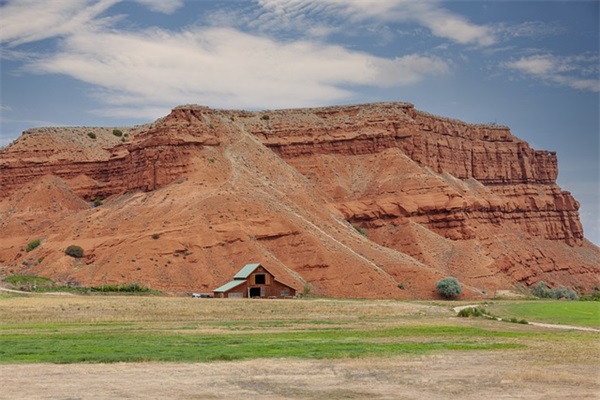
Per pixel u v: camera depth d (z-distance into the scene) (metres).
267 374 41.22
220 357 46.75
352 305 117.75
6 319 83.00
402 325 79.25
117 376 40.19
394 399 34.97
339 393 36.22
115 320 84.69
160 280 151.62
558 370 43.53
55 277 158.50
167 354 47.91
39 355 47.31
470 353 50.97
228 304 113.06
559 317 98.25
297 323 81.81
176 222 167.75
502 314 103.56
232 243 164.00
